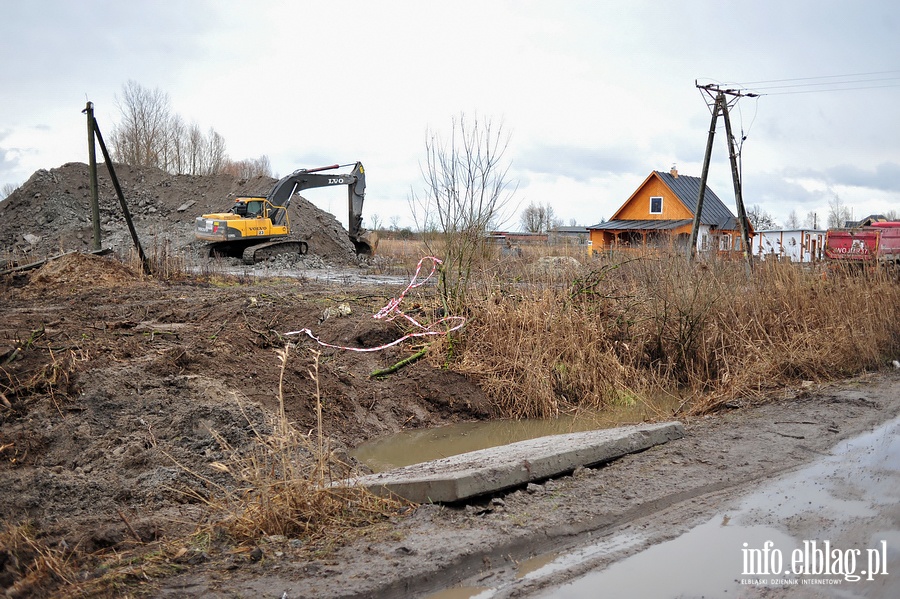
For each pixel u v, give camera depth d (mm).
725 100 21422
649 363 11922
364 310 12328
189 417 6777
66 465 5988
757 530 4934
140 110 50281
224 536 4652
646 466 6316
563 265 12938
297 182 31859
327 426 8484
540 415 10141
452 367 10555
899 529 4914
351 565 4250
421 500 5379
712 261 13672
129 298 14195
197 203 37562
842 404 8852
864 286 13664
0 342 8000
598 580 4238
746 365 10984
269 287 17453
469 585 4180
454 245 11453
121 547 4562
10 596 3658
